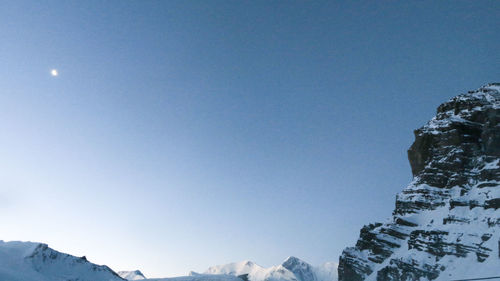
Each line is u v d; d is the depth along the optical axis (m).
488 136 195.00
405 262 171.75
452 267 149.00
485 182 178.50
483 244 144.50
